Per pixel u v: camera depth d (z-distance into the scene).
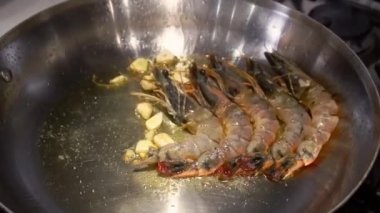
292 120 0.32
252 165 0.29
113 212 0.27
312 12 0.37
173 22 0.37
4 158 0.28
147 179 0.28
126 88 0.34
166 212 0.27
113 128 0.31
